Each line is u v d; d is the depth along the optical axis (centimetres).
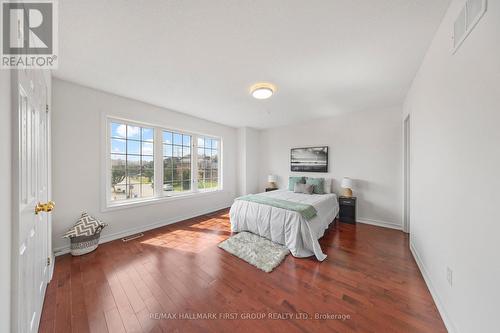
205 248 259
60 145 242
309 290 174
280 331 131
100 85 258
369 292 172
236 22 145
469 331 111
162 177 362
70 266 213
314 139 448
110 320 140
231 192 513
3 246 73
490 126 95
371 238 300
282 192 415
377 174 367
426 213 189
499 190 89
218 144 488
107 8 131
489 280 95
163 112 354
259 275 197
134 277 193
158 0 126
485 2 96
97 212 273
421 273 201
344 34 159
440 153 155
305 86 261
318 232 272
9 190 78
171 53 186
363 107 357
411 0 127
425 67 189
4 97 74
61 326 134
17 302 81
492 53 92
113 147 298
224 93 286
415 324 138
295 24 148
